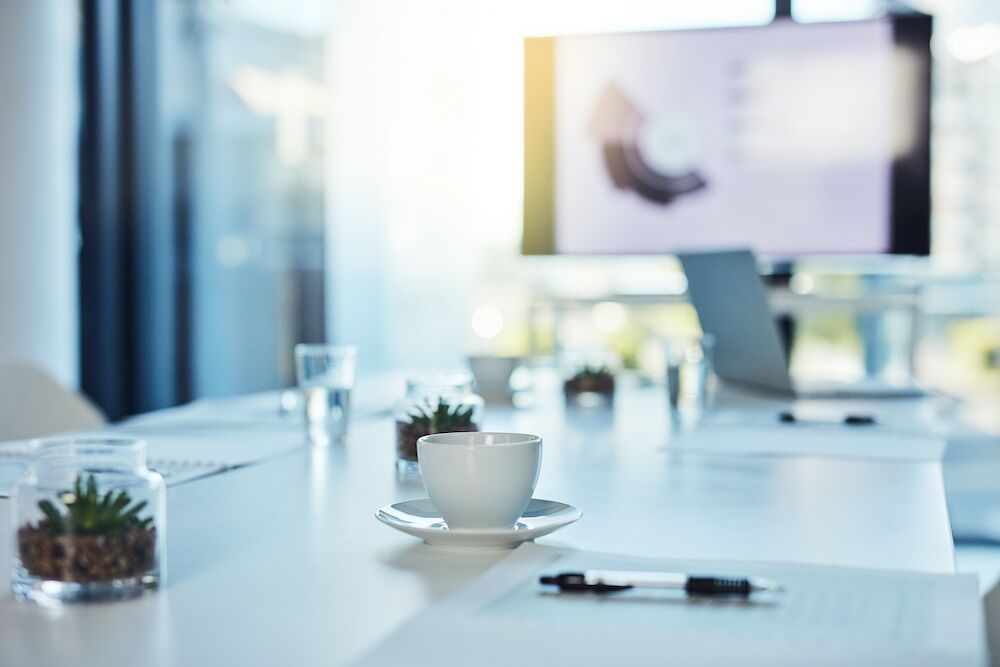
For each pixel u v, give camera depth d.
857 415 1.90
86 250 3.93
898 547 0.91
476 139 3.96
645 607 0.71
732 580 0.73
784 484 1.24
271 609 0.72
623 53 3.38
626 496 1.16
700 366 1.88
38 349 3.71
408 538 0.95
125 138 3.99
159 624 0.69
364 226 4.05
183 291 4.11
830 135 3.33
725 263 2.27
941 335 3.61
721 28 3.34
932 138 3.29
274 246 4.11
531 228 3.46
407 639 0.64
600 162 3.41
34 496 0.74
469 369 2.27
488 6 3.90
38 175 3.69
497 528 0.92
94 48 3.91
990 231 3.60
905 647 0.62
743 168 3.36
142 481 0.77
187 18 4.09
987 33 3.55
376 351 4.05
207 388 4.13
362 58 4.03
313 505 1.10
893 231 3.32
